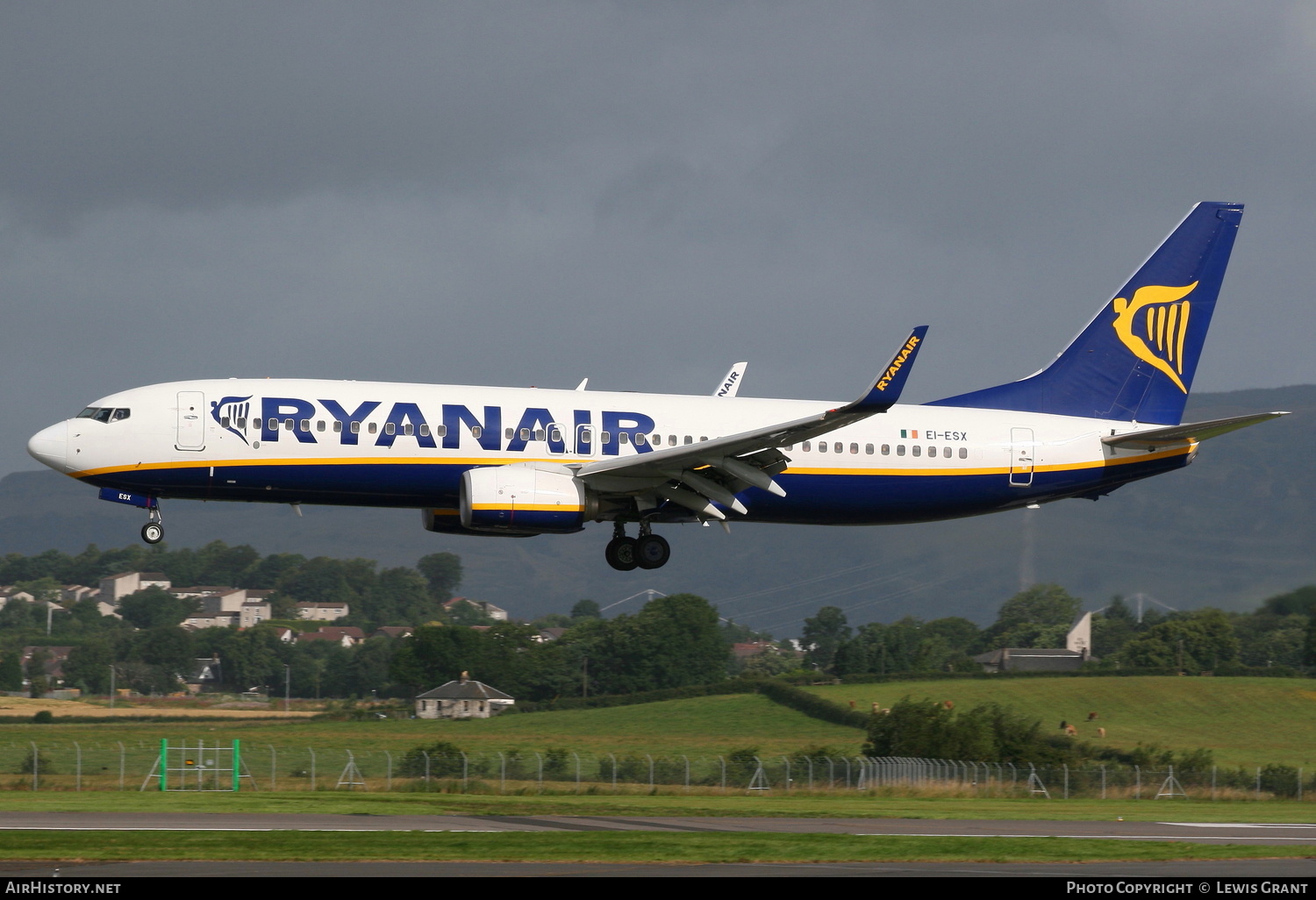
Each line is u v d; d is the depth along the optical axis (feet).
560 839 272.72
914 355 402.93
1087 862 264.31
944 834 324.39
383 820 318.45
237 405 431.84
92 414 432.25
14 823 287.07
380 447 435.12
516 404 449.06
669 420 456.86
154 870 227.40
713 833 298.97
